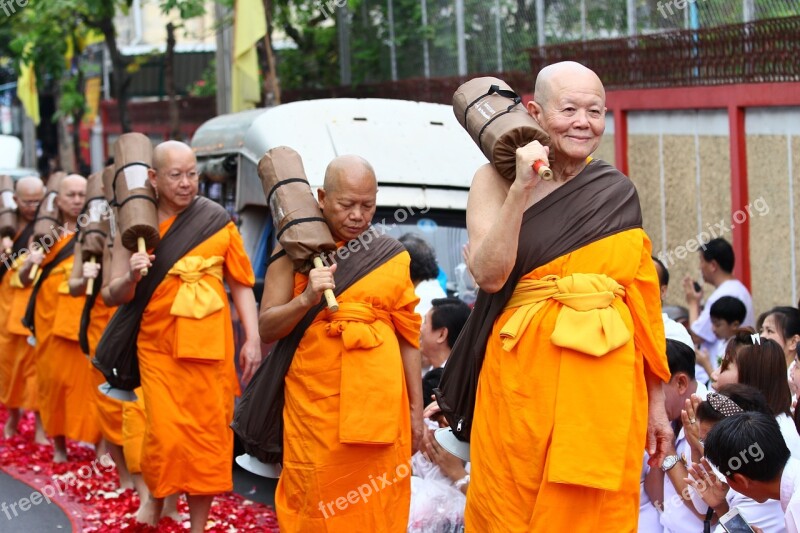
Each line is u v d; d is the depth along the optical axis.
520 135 5.25
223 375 8.93
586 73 5.39
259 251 11.66
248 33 17.06
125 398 9.27
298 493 7.14
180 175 8.80
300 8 21.72
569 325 5.23
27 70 25.42
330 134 11.26
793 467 5.90
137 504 10.10
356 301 7.09
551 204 5.36
